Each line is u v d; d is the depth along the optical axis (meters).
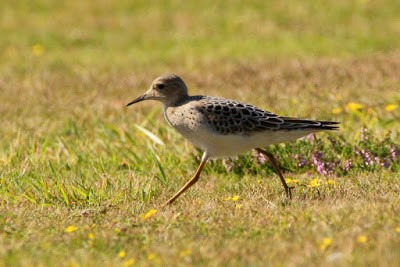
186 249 9.62
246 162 13.99
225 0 31.34
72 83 22.05
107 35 28.41
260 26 28.53
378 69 21.48
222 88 20.58
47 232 10.76
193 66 23.81
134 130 16.52
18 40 27.91
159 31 28.72
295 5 30.56
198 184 13.36
